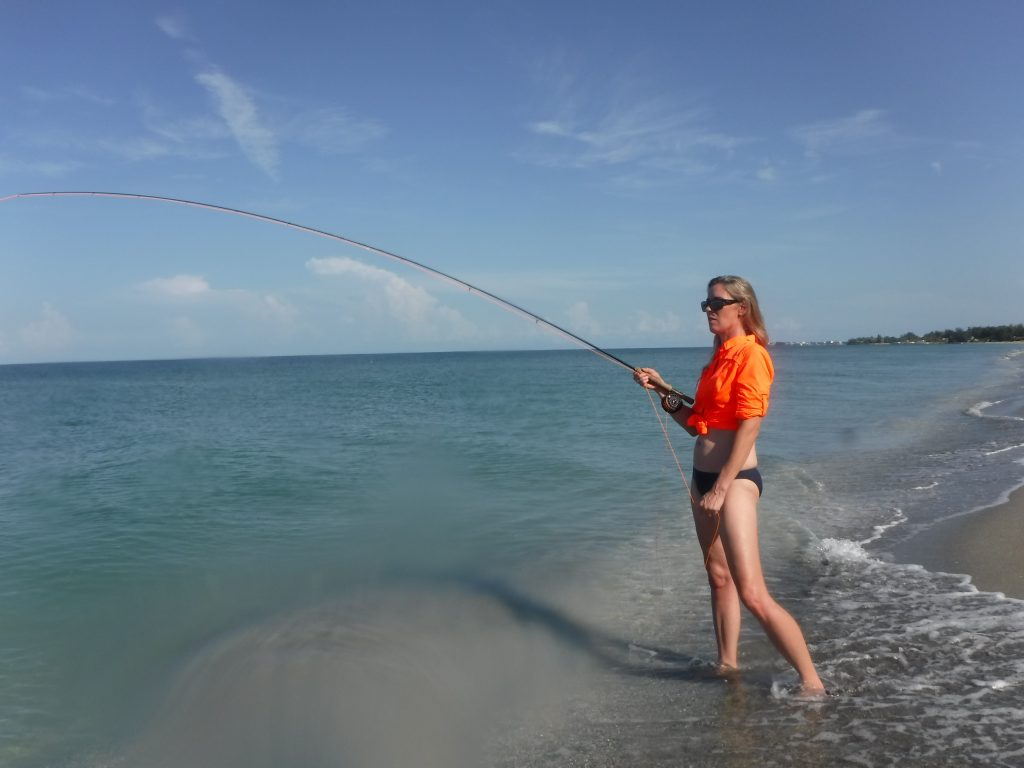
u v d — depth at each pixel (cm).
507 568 535
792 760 264
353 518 699
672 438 1275
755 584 311
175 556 575
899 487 786
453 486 845
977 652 348
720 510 314
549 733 297
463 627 419
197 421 1856
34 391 4253
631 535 625
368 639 403
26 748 297
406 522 679
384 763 279
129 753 294
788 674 338
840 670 337
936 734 276
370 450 1157
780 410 1788
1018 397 2042
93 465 1067
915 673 329
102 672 369
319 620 432
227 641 402
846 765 259
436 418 1730
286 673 359
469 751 285
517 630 415
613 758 274
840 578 482
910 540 567
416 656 379
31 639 411
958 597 430
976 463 920
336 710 322
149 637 412
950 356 7300
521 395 2677
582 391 2942
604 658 374
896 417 1582
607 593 477
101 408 2575
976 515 624
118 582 511
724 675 343
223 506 756
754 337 324
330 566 545
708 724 295
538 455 1078
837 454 1065
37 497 823
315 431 1478
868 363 5522
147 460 1094
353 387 3734
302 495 808
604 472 930
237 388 4022
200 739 303
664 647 385
